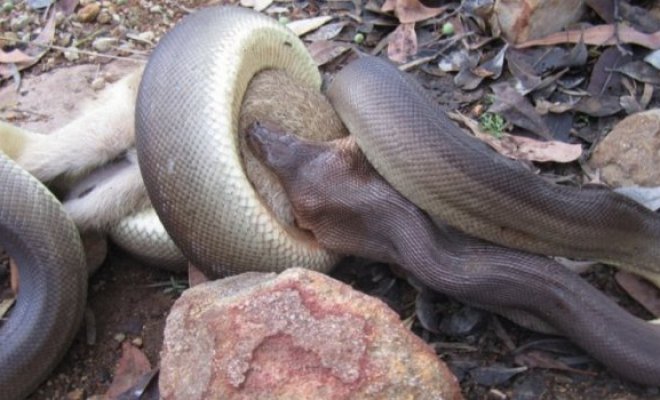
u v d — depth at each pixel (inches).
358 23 60.6
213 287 45.4
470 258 47.3
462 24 58.7
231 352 42.4
